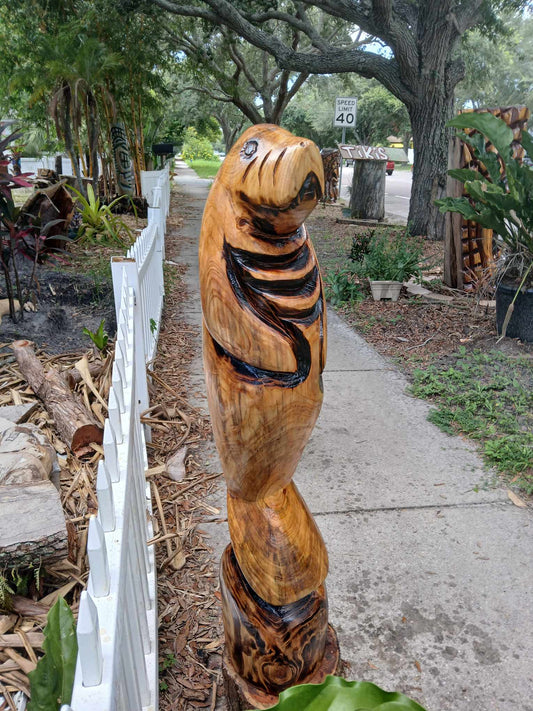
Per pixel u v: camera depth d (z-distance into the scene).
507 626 2.33
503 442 3.66
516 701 2.02
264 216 1.21
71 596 2.28
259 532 1.49
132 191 12.19
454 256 6.92
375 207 13.47
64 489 2.87
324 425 3.98
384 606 2.42
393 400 4.39
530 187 4.99
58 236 5.41
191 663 2.10
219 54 18.73
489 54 25.59
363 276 7.35
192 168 38.97
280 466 1.44
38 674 1.42
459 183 6.64
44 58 10.14
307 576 1.51
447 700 2.02
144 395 3.71
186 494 3.11
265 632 1.52
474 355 5.10
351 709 1.01
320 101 39.97
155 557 2.53
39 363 3.75
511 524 2.95
